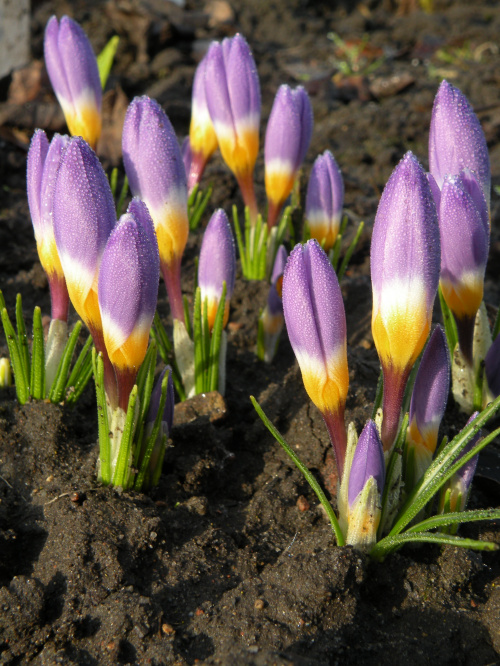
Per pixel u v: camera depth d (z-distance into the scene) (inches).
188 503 11.3
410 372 10.5
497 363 12.0
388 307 9.7
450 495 10.5
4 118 19.3
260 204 17.7
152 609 10.3
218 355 12.3
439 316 14.3
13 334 11.6
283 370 13.5
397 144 22.0
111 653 10.1
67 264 10.3
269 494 11.6
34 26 28.3
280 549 11.1
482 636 10.3
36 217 11.4
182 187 11.6
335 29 32.1
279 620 10.2
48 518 11.0
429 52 29.4
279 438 10.4
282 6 32.8
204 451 11.8
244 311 14.3
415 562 10.7
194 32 28.3
